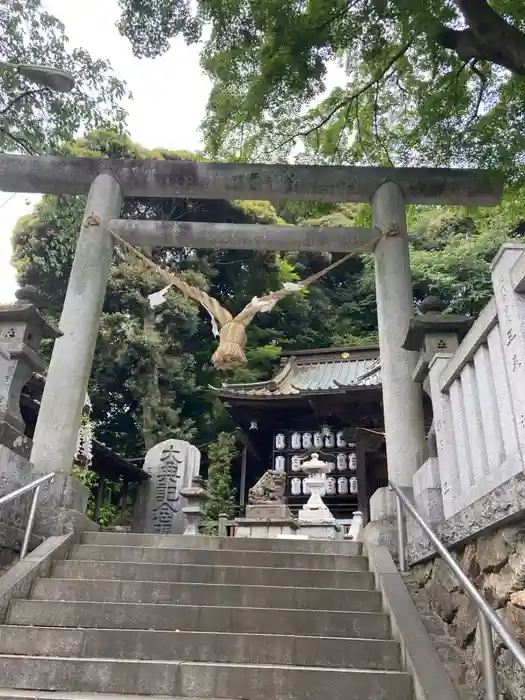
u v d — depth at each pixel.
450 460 5.01
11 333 6.75
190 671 4.10
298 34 8.84
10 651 4.56
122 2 9.40
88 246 8.80
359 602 5.20
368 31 9.12
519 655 2.75
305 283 8.72
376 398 15.89
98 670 4.15
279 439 18.08
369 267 31.11
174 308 22.92
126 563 5.74
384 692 3.95
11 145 10.46
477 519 4.02
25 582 5.29
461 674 4.05
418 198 9.40
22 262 22.55
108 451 14.46
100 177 9.33
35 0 9.63
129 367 22.52
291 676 4.04
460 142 9.22
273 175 9.41
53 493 6.92
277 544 6.62
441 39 8.58
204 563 6.05
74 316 8.30
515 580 3.41
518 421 3.43
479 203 9.46
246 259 25.91
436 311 6.58
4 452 6.13
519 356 3.45
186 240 9.09
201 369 25.44
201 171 9.45
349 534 12.44
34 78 8.47
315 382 18.61
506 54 8.05
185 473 16.02
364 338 28.52
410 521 6.15
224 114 10.35
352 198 9.55
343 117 11.06
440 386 5.38
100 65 10.44
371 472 16.14
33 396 12.25
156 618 4.91
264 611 4.90
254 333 26.20
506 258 3.78
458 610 4.45
